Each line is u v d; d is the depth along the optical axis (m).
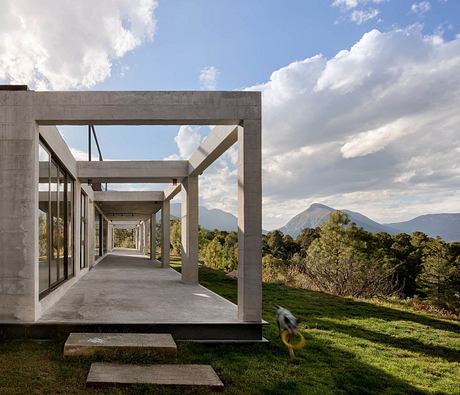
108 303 6.93
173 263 19.20
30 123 5.40
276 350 5.22
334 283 13.60
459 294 22.78
